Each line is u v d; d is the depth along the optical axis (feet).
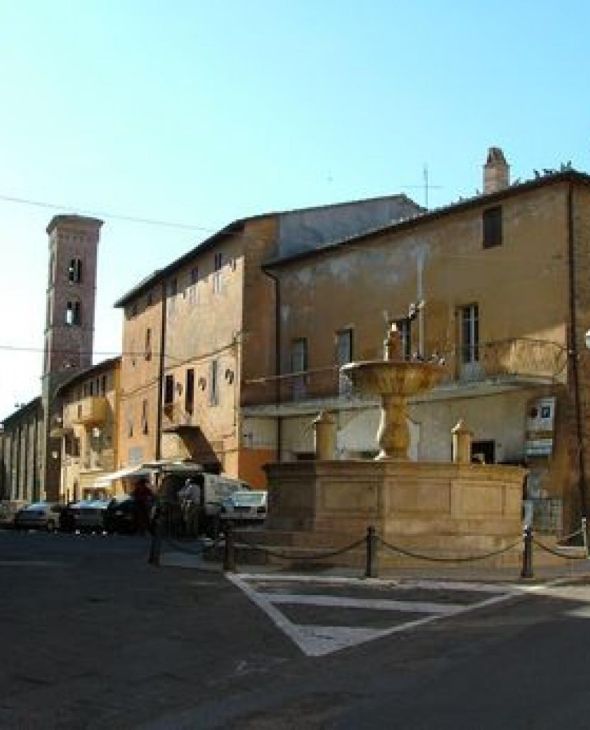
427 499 60.75
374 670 29.73
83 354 240.53
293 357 130.41
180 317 155.94
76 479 210.18
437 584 49.47
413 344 111.24
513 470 64.28
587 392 93.50
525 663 29.55
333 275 124.57
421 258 111.45
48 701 26.21
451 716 23.48
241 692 27.40
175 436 154.40
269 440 132.16
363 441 116.98
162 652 32.50
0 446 312.91
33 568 56.75
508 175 119.03
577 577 52.80
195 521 102.78
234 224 135.44
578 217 95.25
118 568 57.06
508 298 100.12
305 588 47.78
